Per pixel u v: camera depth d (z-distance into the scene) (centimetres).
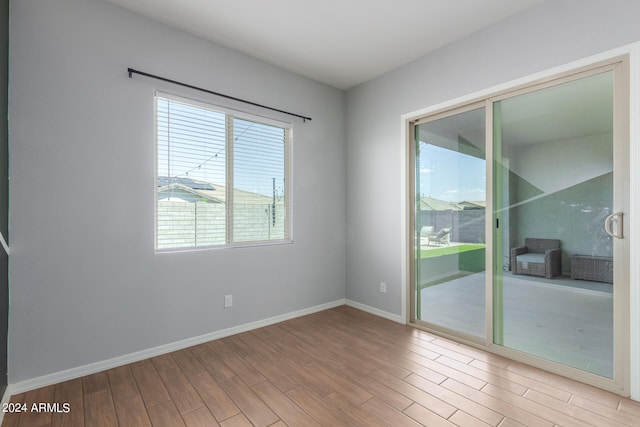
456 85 269
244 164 297
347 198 376
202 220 270
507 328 245
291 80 328
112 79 223
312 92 346
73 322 209
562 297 216
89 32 214
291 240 331
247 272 296
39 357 197
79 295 211
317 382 204
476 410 174
